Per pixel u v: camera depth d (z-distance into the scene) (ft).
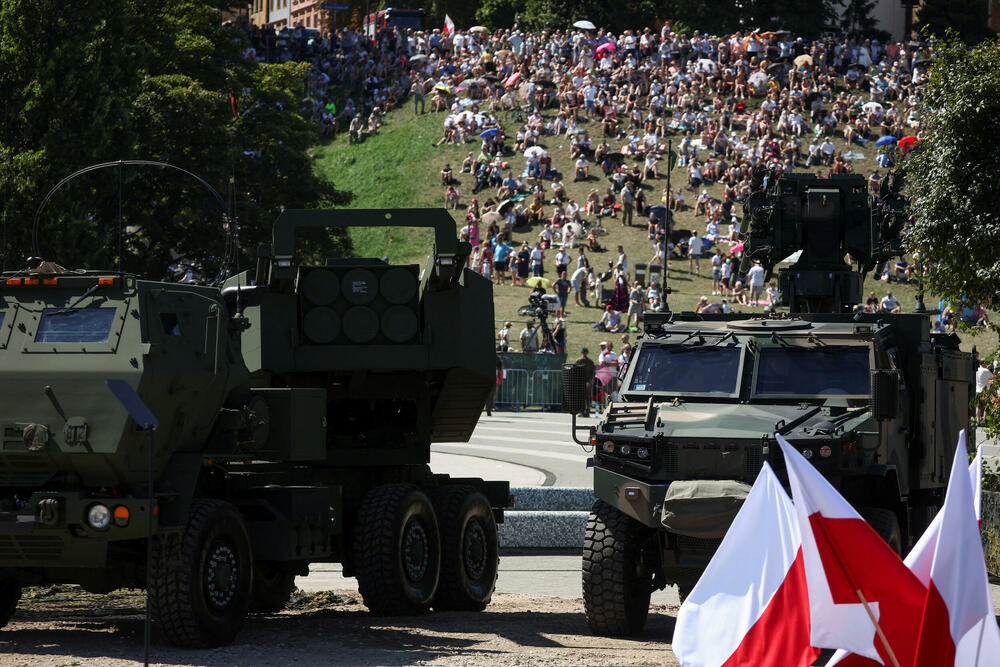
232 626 116.78
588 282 586.45
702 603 83.46
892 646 75.41
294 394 130.31
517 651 116.37
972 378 177.27
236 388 127.54
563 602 155.84
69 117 342.64
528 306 502.38
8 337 115.24
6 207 333.21
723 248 630.74
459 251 143.54
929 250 173.27
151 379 112.88
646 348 144.05
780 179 174.81
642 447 128.36
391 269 149.28
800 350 139.64
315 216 144.25
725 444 126.41
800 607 80.79
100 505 109.81
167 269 428.15
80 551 112.16
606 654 115.44
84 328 114.73
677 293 583.99
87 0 346.95
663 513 123.13
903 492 138.51
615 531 129.08
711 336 143.43
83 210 336.90
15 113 344.28
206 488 125.80
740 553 82.99
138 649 113.39
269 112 485.97
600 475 130.11
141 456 113.60
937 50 175.52
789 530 81.66
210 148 431.84
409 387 154.30
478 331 152.66
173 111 420.36
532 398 465.47
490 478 255.29
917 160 174.81
